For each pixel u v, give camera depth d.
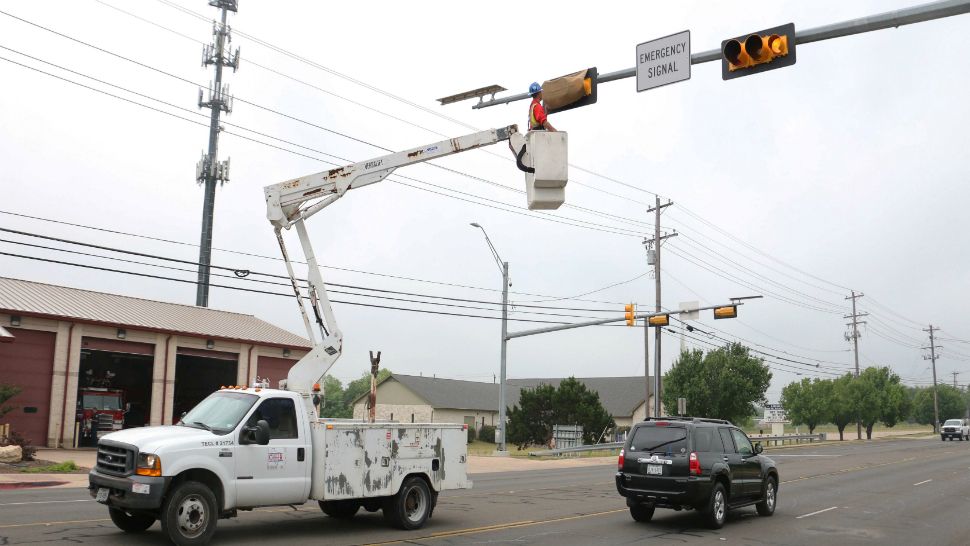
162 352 34.03
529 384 83.38
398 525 13.09
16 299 30.80
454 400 69.62
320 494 11.88
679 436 14.89
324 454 11.97
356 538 11.94
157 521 12.45
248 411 11.40
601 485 23.31
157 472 10.14
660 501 14.71
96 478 10.63
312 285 13.85
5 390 26.16
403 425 13.23
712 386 51.34
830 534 14.22
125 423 35.31
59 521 12.34
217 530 12.21
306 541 11.46
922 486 24.45
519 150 12.16
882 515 17.19
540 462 36.09
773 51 9.96
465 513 15.78
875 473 29.80
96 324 31.62
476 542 12.08
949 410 128.00
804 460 38.81
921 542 13.47
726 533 14.15
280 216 14.14
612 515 16.28
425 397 67.69
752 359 52.47
